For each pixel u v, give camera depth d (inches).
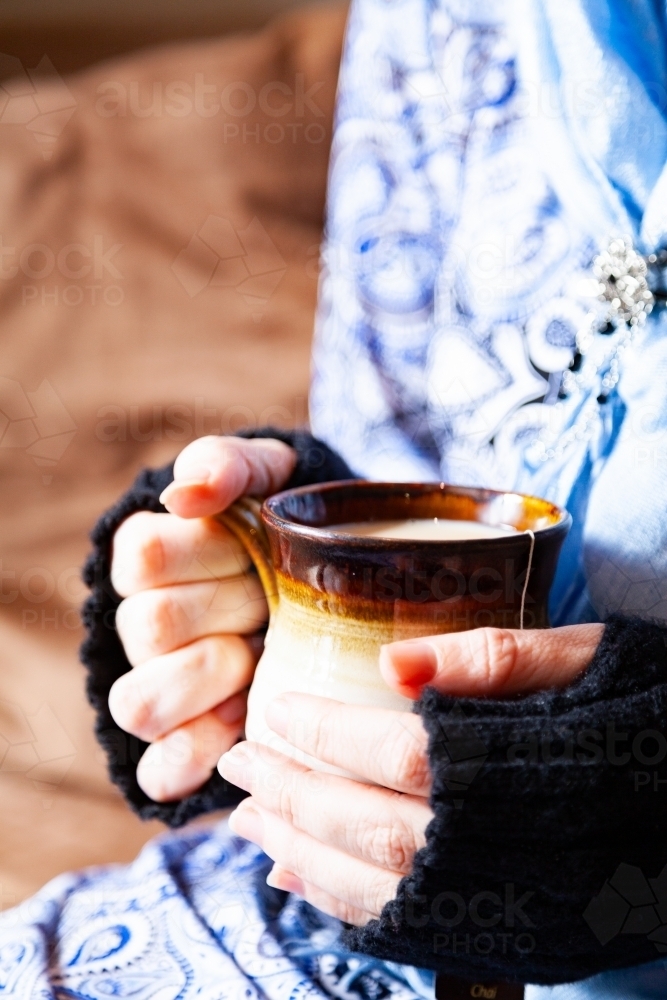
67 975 24.2
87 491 44.6
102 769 33.4
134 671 24.6
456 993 22.5
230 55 45.6
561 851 20.8
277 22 47.4
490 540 21.9
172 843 27.9
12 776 33.3
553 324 26.7
